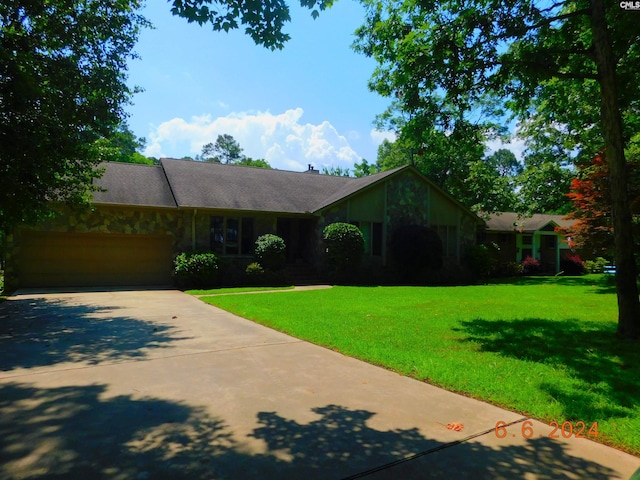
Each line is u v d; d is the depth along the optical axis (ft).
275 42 18.70
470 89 30.78
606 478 9.21
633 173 45.73
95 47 32.27
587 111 45.03
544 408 13.20
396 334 23.97
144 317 30.55
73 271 52.65
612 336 23.47
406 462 9.89
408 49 29.27
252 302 37.99
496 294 46.09
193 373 16.88
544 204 73.31
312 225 65.77
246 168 76.54
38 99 26.78
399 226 67.92
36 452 10.07
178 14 17.63
